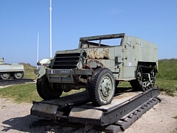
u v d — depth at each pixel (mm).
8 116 7133
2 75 19453
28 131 5523
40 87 5793
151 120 6262
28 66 40000
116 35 6461
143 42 7641
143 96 7422
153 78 8914
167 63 22469
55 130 5375
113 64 6109
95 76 4730
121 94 7078
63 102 5598
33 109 5457
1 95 11281
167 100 9016
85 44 7043
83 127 5277
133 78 6961
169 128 5527
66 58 5281
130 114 5992
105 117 4578
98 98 4738
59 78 5180
